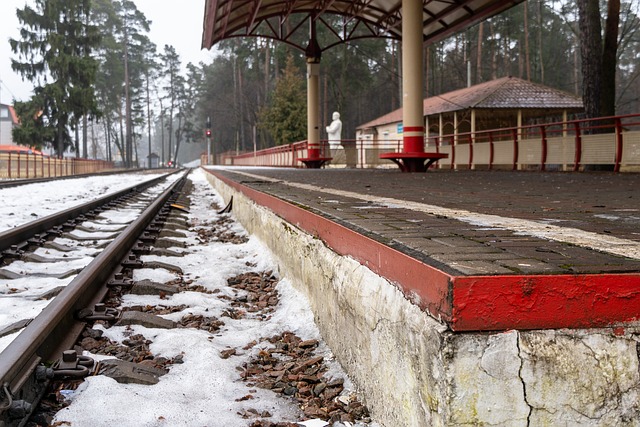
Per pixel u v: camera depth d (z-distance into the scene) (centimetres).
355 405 279
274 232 598
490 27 5747
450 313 182
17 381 250
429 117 3431
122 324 389
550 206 534
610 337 185
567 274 187
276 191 772
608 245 271
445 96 3625
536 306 183
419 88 1670
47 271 579
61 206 1312
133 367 308
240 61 7500
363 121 8094
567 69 6538
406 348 222
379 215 429
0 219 967
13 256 621
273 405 280
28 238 738
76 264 614
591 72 1819
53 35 5291
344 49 6025
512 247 263
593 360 183
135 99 10306
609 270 196
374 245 279
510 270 196
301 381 312
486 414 180
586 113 1838
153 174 4688
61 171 3988
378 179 1243
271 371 329
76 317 384
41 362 290
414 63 1658
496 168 2109
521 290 182
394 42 6209
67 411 252
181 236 830
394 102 6944
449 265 207
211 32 2030
